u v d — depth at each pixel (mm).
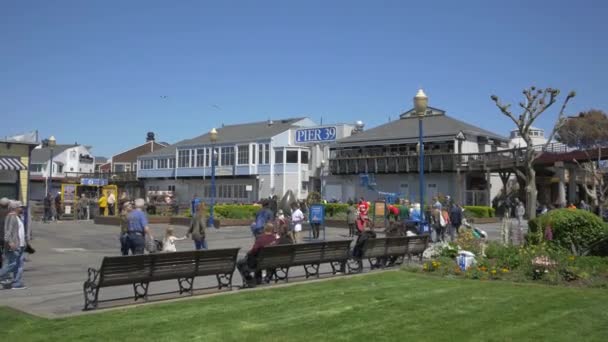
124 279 9172
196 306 9070
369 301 9547
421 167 18031
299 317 8266
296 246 11945
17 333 7254
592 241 14602
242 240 24656
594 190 34469
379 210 29516
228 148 60000
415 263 15461
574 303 9352
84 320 8016
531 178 25031
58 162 90438
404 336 7180
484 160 43562
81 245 21953
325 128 53188
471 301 9531
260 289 10820
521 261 13023
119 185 77562
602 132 70312
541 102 25047
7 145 19688
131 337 7062
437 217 22219
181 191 66500
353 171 51781
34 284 12305
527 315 8430
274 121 64500
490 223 37562
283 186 55000
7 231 11508
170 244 13922
